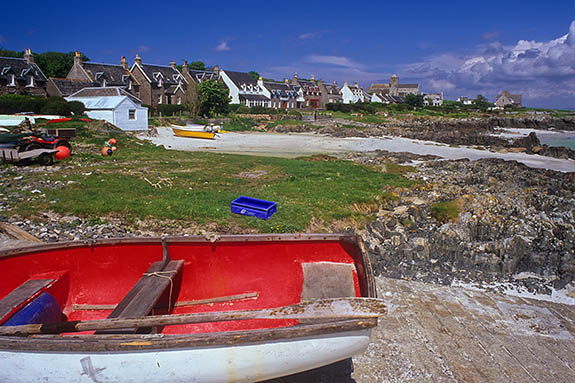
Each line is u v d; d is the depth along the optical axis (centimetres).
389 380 538
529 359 591
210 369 383
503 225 1227
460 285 877
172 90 6109
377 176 1973
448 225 1198
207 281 618
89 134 2892
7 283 554
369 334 406
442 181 1950
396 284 857
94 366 370
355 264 596
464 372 557
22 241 945
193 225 1086
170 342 364
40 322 485
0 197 1254
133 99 4344
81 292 600
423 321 694
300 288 611
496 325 689
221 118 5375
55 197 1273
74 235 1006
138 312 468
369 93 13425
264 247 611
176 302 599
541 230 1212
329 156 2773
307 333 383
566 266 943
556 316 731
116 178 1638
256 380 407
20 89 4634
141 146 2866
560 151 3266
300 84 9656
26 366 372
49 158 1936
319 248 615
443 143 4244
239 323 584
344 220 1203
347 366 563
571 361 589
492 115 9425
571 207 1477
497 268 969
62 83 4622
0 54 7050
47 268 579
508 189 1773
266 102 8144
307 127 5206
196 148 3219
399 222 1264
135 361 369
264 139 4100
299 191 1527
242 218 1138
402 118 7519
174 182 1647
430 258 1033
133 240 593
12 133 1939
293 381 527
